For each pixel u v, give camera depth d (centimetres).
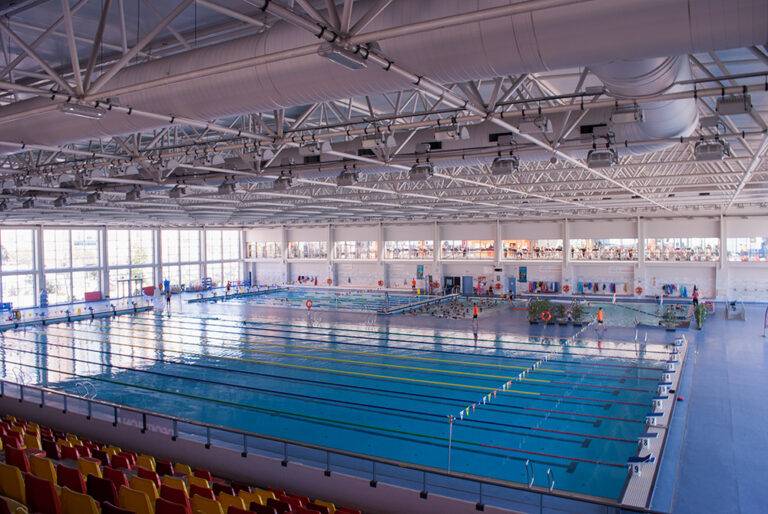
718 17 426
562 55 496
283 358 2100
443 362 1994
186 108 731
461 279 4303
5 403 1460
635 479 978
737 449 1134
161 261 4500
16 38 708
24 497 731
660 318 2717
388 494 928
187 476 940
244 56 636
